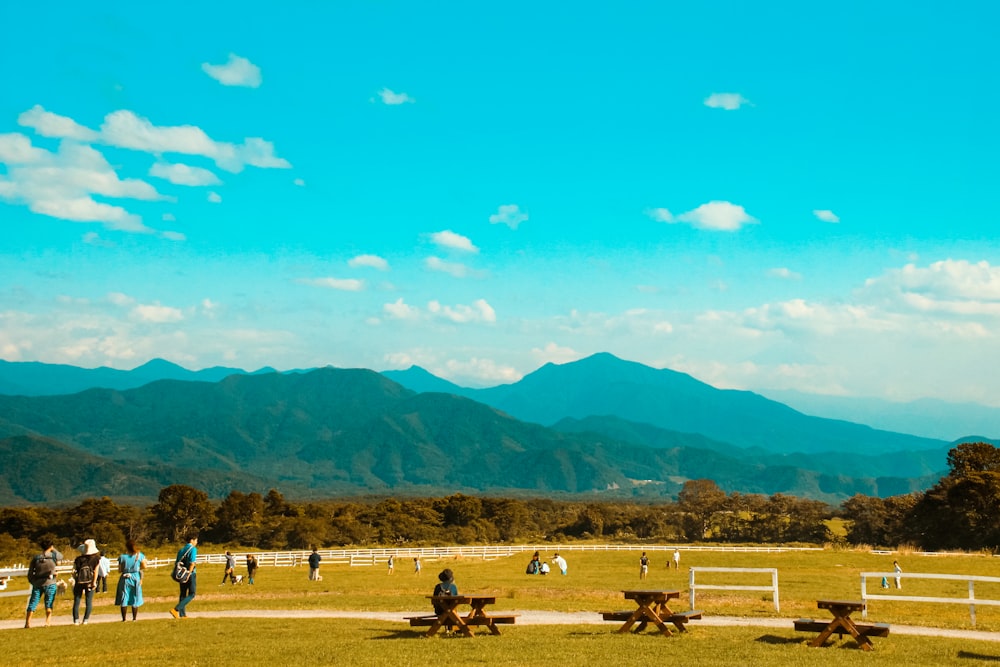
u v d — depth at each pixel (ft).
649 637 69.87
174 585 147.13
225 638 70.69
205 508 471.21
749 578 169.89
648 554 284.41
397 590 131.95
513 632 73.92
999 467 366.22
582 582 152.76
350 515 497.46
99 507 450.30
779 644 66.28
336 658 59.82
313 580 165.07
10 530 431.43
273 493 529.45
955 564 222.89
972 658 60.54
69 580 142.92
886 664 57.67
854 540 419.13
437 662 58.29
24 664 59.72
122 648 65.51
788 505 462.60
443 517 528.22
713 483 510.58
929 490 377.50
